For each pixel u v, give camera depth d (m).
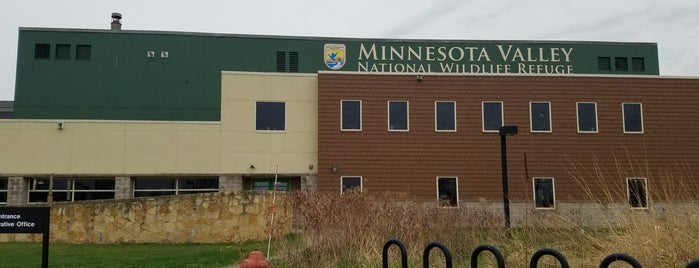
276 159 27.34
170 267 11.88
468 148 27.36
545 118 27.72
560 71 32.94
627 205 9.73
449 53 32.34
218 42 32.12
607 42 33.94
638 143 27.72
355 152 27.02
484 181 27.12
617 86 28.08
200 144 27.20
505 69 32.44
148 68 31.44
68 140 26.84
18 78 30.58
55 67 30.83
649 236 8.16
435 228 10.88
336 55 32.25
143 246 16.17
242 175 27.16
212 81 31.70
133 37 31.62
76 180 27.06
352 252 9.72
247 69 32.03
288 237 11.83
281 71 32.06
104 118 30.70
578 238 9.77
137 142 27.06
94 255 13.70
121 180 26.80
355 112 27.34
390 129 27.30
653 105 28.05
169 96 31.30
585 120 27.77
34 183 26.97
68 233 17.22
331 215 10.27
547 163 27.30
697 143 27.89
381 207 11.08
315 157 27.42
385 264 6.41
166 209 17.31
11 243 16.66
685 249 7.88
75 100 30.67
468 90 27.77
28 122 26.83
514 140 27.41
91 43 31.28
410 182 26.97
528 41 32.91
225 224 17.44
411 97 27.59
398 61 32.22
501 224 11.98
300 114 27.72
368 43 32.38
